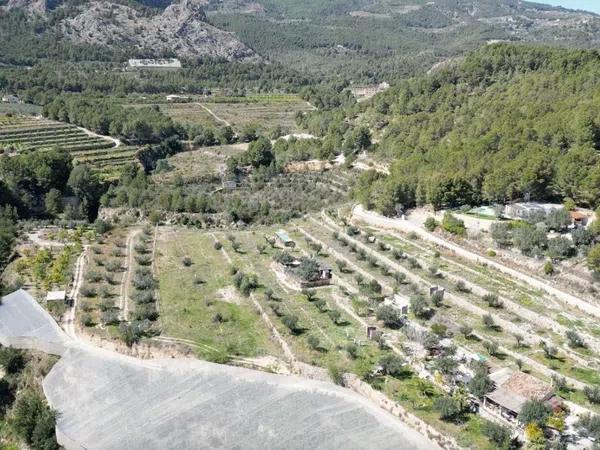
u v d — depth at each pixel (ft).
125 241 415.85
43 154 560.20
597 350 254.47
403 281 329.11
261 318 302.25
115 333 285.84
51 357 275.59
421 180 431.84
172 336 286.66
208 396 248.32
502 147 443.32
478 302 300.40
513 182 393.50
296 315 299.58
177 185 596.70
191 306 316.40
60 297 314.76
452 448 207.92
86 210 527.40
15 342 281.74
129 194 531.50
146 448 224.94
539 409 205.26
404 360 256.11
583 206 381.19
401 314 291.17
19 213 516.32
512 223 355.97
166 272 360.48
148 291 331.16
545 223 353.10
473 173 412.57
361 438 218.18
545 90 570.87
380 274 339.57
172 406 244.63
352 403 236.84
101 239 419.74
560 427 202.28
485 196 405.80
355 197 496.23
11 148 623.36
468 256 349.20
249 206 501.56
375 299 308.40
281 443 221.05
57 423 239.91
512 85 630.33
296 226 441.68
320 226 437.17
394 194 426.92
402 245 377.91
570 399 225.35
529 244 328.70
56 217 522.06
